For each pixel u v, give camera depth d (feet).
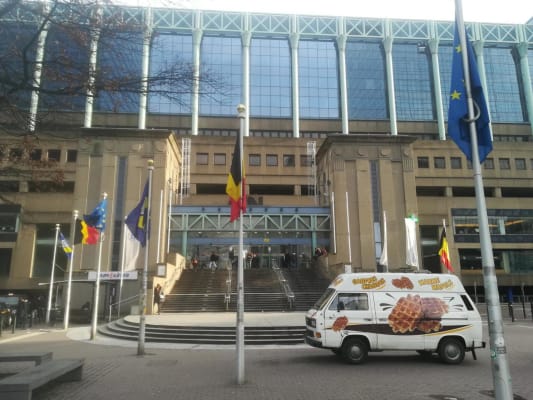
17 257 147.02
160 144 133.59
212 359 43.65
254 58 203.00
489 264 22.06
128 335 61.62
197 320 69.26
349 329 40.78
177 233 137.49
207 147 170.81
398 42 213.87
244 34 201.57
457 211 169.27
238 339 32.35
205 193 172.24
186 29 197.16
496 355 20.84
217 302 92.43
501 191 181.98
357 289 42.01
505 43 217.15
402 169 142.31
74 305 117.29
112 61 27.25
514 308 117.19
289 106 199.00
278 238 140.46
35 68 26.45
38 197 151.33
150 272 120.06
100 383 32.19
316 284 105.40
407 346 40.68
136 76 27.48
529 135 207.51
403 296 41.91
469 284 165.58
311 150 173.27
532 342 55.42
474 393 28.71
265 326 58.34
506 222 173.17
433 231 170.40
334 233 135.95
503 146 181.57
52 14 24.89
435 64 209.77
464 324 41.24
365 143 143.02
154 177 131.23
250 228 140.15
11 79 26.63
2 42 25.43
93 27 25.48
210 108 192.44
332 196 139.03
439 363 40.81
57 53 26.32
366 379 33.45
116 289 113.70
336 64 207.62
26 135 31.04
